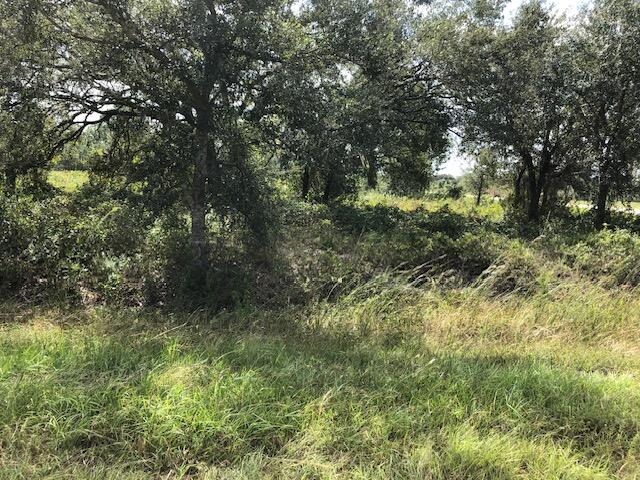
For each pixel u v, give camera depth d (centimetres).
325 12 743
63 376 383
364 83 920
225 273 735
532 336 600
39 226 736
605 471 318
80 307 658
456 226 1230
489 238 998
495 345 570
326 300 705
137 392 366
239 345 498
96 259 716
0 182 813
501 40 1129
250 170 743
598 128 1530
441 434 347
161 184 705
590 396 408
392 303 683
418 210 1555
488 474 314
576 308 670
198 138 706
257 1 632
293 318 639
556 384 428
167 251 743
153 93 666
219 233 814
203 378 393
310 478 301
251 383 385
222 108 698
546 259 905
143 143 777
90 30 656
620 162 1512
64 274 709
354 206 1555
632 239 1070
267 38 666
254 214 764
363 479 297
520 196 1811
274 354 475
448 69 1102
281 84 670
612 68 1440
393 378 429
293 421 349
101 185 872
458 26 1134
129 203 716
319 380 418
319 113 716
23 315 603
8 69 638
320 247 948
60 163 981
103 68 669
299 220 1137
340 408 368
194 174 724
